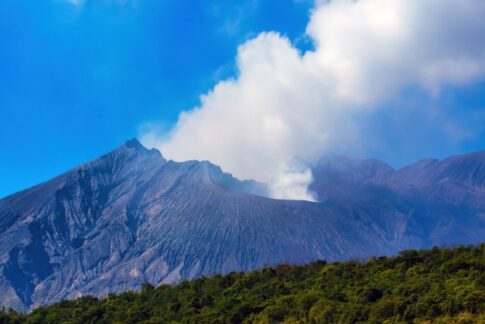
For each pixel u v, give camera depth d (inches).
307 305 6220.5
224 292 7593.5
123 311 7357.3
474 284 5743.1
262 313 6254.9
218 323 6328.7
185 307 7135.8
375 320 5506.9
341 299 6215.6
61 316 7495.1
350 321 5649.6
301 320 5890.8
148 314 7199.8
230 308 6747.1
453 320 5177.2
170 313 6993.1
